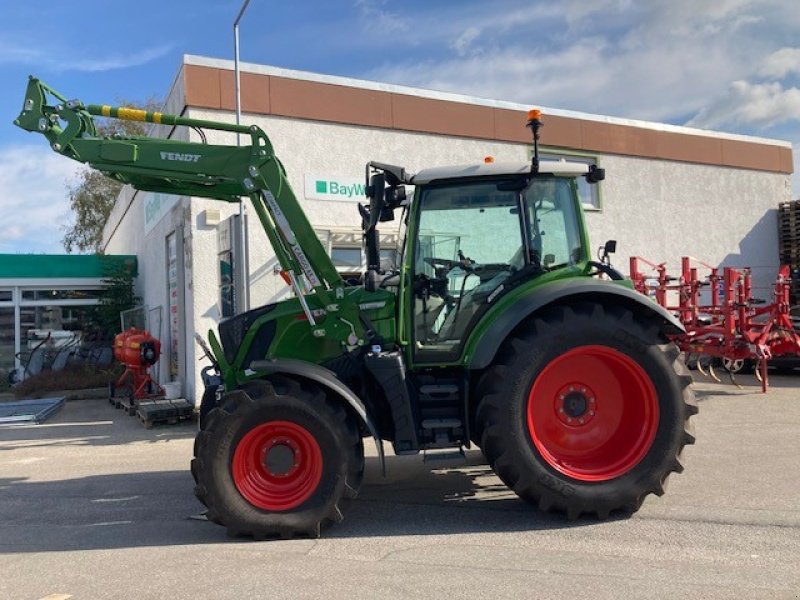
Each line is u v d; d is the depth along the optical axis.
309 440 4.57
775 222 15.80
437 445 4.89
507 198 5.18
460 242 5.16
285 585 3.70
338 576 3.80
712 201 14.95
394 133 11.33
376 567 3.93
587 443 4.83
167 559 4.21
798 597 3.36
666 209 14.36
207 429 4.53
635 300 4.74
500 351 4.85
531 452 4.62
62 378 14.63
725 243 15.10
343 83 10.86
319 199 10.68
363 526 4.75
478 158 12.06
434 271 5.13
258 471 4.63
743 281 10.59
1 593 3.76
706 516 4.65
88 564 4.19
